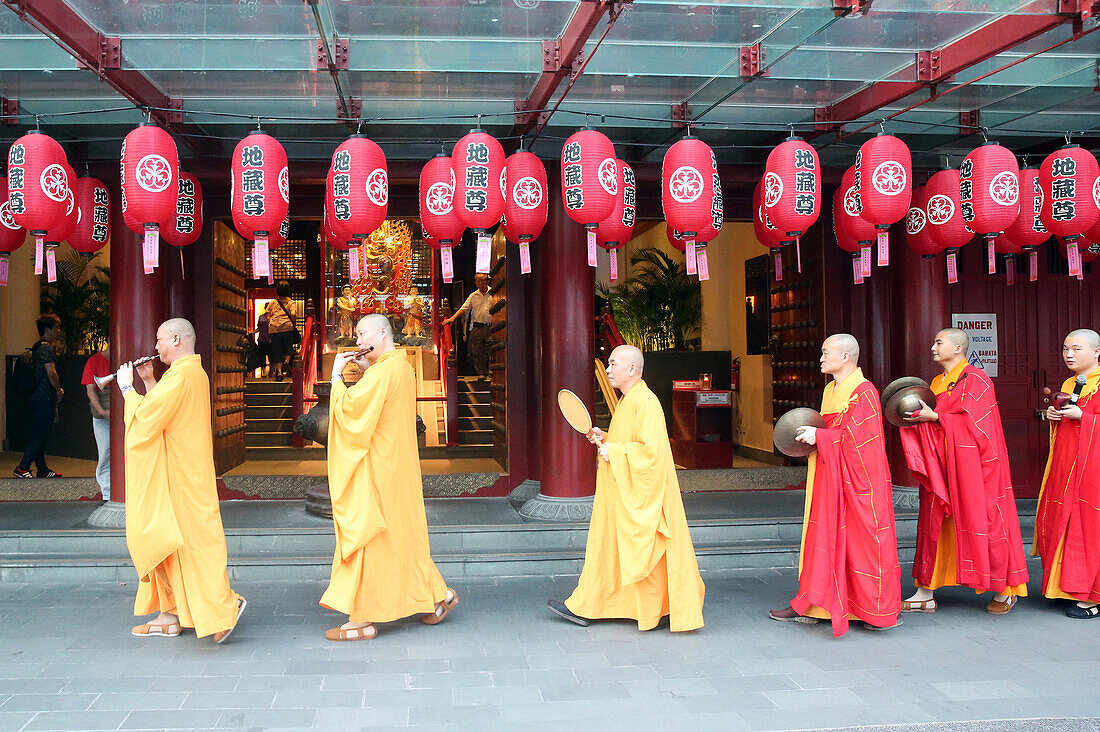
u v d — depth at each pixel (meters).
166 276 6.13
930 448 4.53
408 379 4.18
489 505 6.52
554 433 6.04
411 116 5.16
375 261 10.86
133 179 4.09
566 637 4.14
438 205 4.63
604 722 3.11
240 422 7.98
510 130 5.59
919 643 4.05
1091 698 3.34
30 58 4.15
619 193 4.73
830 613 4.09
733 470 7.23
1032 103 5.24
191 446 3.88
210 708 3.22
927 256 5.58
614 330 10.84
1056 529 4.55
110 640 4.04
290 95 4.80
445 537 5.52
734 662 3.77
